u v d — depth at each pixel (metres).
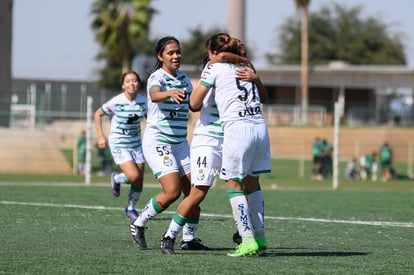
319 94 166.38
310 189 53.50
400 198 44.66
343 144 114.88
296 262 19.92
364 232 27.69
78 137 75.88
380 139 116.69
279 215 33.72
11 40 76.69
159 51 22.45
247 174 20.61
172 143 22.53
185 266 18.97
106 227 27.58
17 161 70.50
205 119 21.11
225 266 19.03
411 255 21.72
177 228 21.27
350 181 73.50
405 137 117.12
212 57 20.86
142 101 31.03
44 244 22.83
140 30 158.62
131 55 163.25
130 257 20.42
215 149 21.05
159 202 22.08
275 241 24.83
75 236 24.89
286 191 50.03
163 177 22.12
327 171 75.69
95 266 18.80
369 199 43.56
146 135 22.55
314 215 33.91
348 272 18.45
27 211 32.84
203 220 30.56
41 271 18.00
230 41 20.66
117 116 31.00
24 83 161.75
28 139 71.38
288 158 111.81
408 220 32.25
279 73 163.88
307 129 118.62
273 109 132.62
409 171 90.62
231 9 62.31
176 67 22.38
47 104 83.62
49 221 29.23
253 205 21.05
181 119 22.58
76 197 40.72
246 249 20.62
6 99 76.12
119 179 32.31
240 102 20.31
